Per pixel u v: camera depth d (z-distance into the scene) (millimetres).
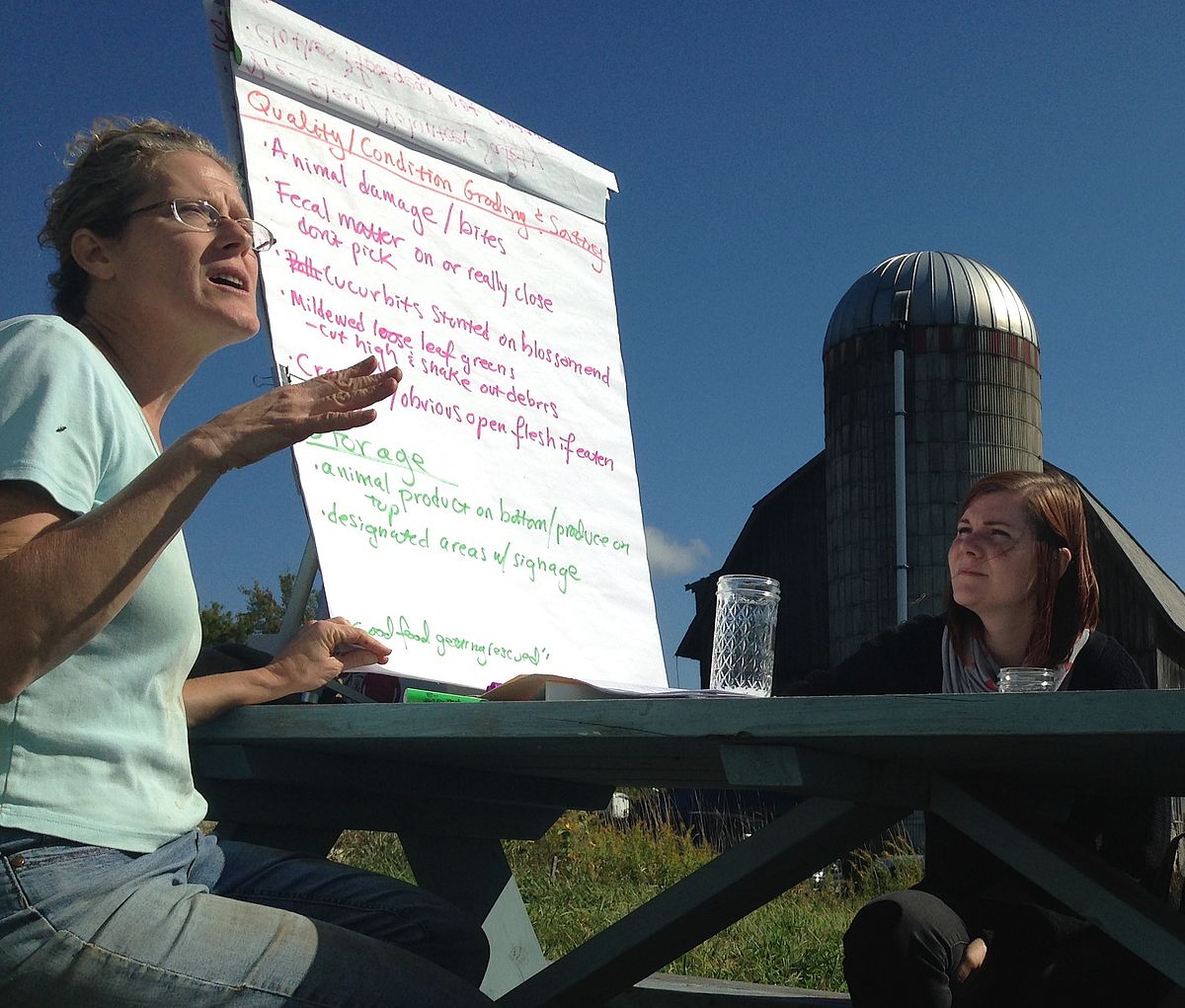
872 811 1622
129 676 1461
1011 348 22812
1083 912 1510
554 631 2490
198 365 1747
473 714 1535
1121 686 2199
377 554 2203
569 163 2947
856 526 22719
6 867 1340
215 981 1400
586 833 7910
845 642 22578
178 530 1387
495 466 2518
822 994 2672
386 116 2547
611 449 2797
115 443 1463
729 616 2291
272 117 2334
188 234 1641
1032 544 2197
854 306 23500
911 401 22578
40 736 1389
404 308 2449
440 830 2395
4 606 1283
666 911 1644
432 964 1561
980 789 1743
